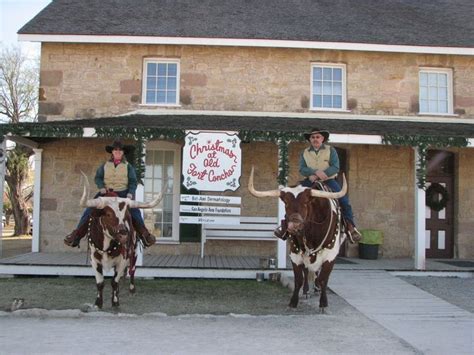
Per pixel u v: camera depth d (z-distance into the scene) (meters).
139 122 12.35
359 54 14.87
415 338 6.40
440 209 14.73
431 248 14.69
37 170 14.12
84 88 14.45
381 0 18.23
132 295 9.22
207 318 7.36
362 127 12.57
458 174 14.69
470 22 16.36
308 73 14.73
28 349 5.70
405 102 14.91
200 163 11.32
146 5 16.06
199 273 11.23
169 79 14.80
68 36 13.94
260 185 14.23
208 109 14.55
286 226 6.70
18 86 31.06
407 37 14.74
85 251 14.06
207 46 14.63
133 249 8.02
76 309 7.70
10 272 11.20
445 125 13.84
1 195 11.80
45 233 14.12
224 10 15.99
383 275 10.85
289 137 11.32
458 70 15.11
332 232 7.32
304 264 7.87
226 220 11.48
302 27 15.00
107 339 6.16
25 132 11.38
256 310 8.06
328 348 5.88
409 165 14.61
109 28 14.25
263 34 14.29
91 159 14.26
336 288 9.57
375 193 14.50
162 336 6.34
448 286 10.25
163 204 14.34
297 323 7.10
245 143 14.24
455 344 6.14
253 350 5.76
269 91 14.66
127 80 14.50
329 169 7.74
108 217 6.74
